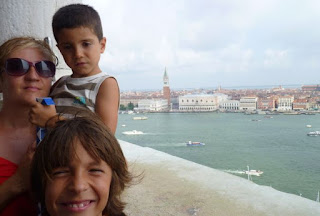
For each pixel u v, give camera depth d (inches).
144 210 95.1
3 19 105.0
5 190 45.4
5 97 52.4
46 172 38.7
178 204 99.2
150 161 143.3
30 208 47.6
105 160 40.2
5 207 46.8
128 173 46.8
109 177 41.3
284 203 98.0
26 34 106.3
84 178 38.6
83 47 65.2
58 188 38.3
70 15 64.2
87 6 67.1
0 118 52.6
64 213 38.6
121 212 47.0
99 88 64.0
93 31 65.5
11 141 51.4
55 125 41.3
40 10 107.3
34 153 41.9
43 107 46.3
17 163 50.3
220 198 103.1
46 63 51.9
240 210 93.8
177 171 129.5
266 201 100.0
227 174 126.8
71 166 38.5
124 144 176.1
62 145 38.3
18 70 49.5
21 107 51.6
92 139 39.2
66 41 65.4
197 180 119.0
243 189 110.0
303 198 101.8
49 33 110.1
